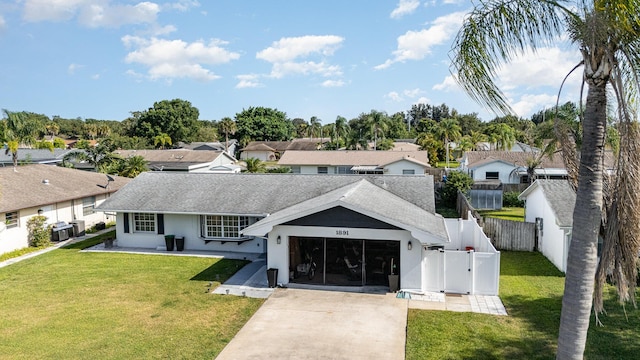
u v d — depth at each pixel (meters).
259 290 15.71
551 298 14.64
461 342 11.41
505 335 11.79
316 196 20.91
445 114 144.25
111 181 30.69
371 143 68.88
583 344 7.11
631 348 10.88
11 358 10.82
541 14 6.96
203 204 21.38
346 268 16.69
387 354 10.85
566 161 7.69
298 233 15.95
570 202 18.77
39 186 25.19
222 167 48.12
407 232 15.19
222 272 18.02
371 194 18.36
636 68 6.38
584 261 6.95
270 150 85.56
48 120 111.94
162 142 89.12
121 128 101.69
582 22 6.48
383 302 14.31
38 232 22.80
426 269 15.44
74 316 13.48
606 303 13.70
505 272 17.98
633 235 6.72
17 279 17.36
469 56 7.25
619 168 6.74
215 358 10.75
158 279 17.17
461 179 35.16
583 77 6.88
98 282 16.84
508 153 46.53
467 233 21.14
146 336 12.03
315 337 11.82
